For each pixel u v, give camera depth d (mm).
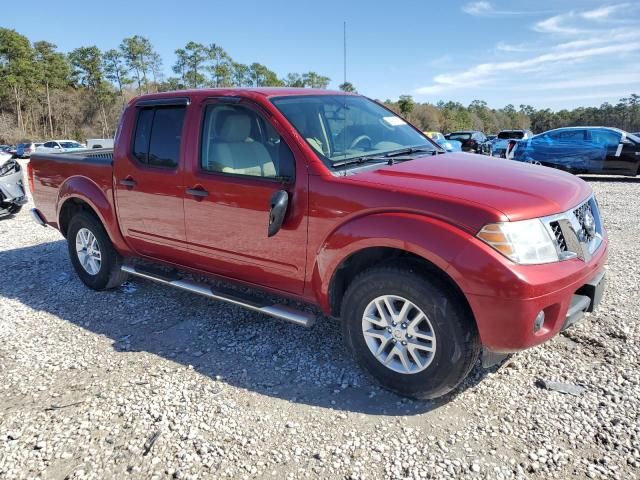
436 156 3580
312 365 3408
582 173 13594
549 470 2371
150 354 3633
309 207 3082
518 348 2576
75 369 3459
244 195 3365
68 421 2877
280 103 3447
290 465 2477
